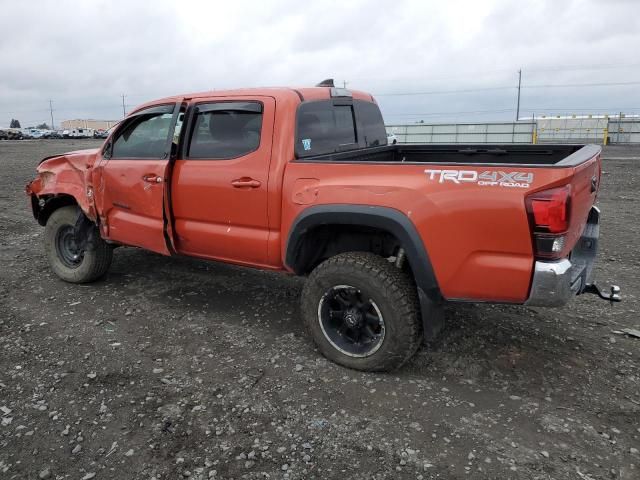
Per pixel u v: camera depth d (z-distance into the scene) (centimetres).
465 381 345
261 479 257
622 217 902
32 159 2403
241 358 378
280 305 479
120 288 526
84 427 298
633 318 441
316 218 348
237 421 303
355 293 351
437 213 309
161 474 260
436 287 321
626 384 339
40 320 446
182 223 434
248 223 394
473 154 511
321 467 265
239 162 390
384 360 343
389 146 537
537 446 279
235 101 398
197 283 539
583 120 4434
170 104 438
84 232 516
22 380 348
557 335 409
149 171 436
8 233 791
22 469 265
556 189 281
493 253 301
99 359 377
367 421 302
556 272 288
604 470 261
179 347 396
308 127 397
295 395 329
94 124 12319
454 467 263
